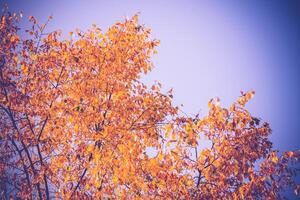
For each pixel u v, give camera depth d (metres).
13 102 12.24
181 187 11.50
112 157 11.59
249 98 11.33
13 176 12.66
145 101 12.27
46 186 12.27
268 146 11.30
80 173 12.59
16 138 12.37
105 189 11.96
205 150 11.25
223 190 11.36
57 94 12.38
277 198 10.91
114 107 12.55
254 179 10.89
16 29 12.70
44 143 12.80
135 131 12.12
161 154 10.87
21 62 12.19
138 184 11.60
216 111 11.51
